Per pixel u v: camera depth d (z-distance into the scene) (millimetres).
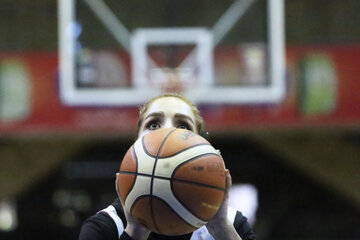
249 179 20828
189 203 2525
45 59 11336
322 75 11336
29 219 20406
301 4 12172
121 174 2668
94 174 20984
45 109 11164
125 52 10188
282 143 14781
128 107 10820
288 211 20375
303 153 14773
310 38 11797
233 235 2754
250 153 20453
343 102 11250
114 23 10227
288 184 20656
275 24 10109
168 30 10266
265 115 10992
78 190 21531
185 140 2650
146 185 2547
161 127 2941
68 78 9883
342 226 19578
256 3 10266
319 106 11227
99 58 10094
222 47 10242
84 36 10109
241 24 10234
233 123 10867
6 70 11320
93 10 10180
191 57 10219
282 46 10141
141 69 10156
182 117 2961
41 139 14562
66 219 21609
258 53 10164
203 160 2580
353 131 13414
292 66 11344
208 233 2955
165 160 2568
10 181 14719
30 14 12211
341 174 14703
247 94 10109
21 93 11234
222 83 10172
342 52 11414
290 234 19922
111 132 10945
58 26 12086
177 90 10148
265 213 20484
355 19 11984
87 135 11305
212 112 10820
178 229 2590
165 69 10188
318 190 20328
